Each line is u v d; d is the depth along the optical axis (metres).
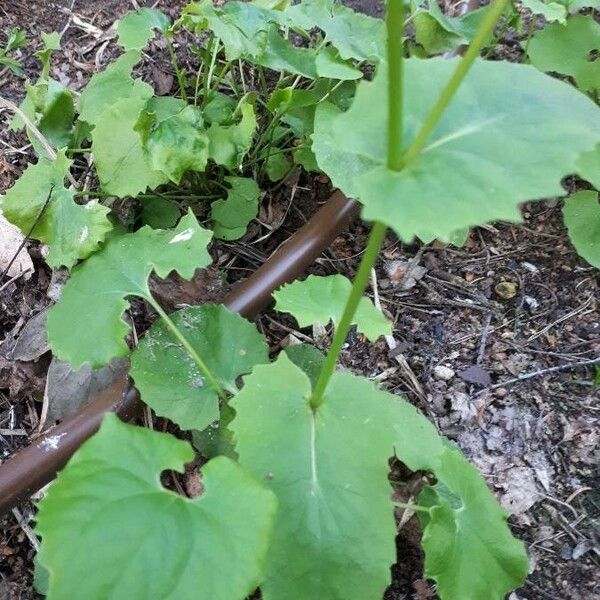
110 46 0.38
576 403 0.28
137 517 0.15
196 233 0.25
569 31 0.32
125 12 0.39
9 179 0.33
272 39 0.30
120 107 0.28
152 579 0.14
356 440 0.19
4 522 0.24
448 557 0.20
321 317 0.23
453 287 0.31
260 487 0.16
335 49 0.30
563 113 0.15
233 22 0.28
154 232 0.25
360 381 0.20
